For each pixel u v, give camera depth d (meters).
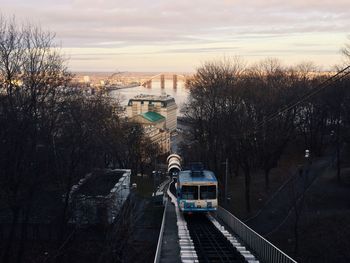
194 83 58.53
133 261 28.69
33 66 26.73
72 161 28.36
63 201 30.28
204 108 52.56
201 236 24.33
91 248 29.67
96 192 33.81
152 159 81.00
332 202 34.75
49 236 31.50
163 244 22.92
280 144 46.78
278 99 52.31
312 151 61.44
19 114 25.16
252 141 44.59
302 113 61.34
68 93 30.53
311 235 28.08
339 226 28.19
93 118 32.91
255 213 36.22
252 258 17.73
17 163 24.34
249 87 53.50
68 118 29.70
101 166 38.41
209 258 18.70
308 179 42.50
